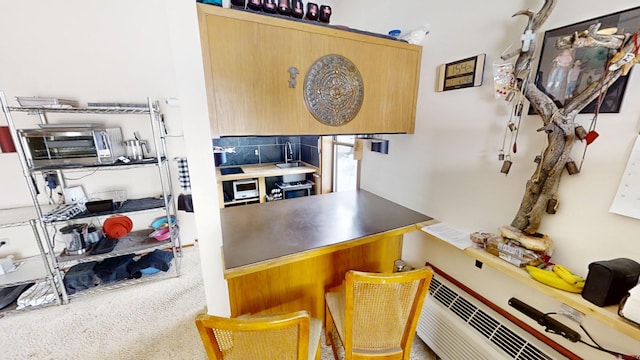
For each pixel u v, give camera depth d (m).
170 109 2.67
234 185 3.44
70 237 2.23
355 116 1.49
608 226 0.90
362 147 2.27
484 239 1.20
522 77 1.04
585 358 1.01
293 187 3.69
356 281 1.00
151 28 2.45
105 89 2.42
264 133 1.27
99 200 2.28
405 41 1.56
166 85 2.61
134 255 2.71
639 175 0.81
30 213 2.12
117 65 2.41
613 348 0.93
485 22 1.23
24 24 2.08
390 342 1.17
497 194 1.26
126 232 2.48
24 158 1.88
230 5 1.18
